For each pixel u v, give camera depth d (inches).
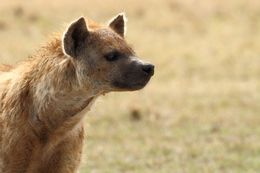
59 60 908.0
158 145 1502.2
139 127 1628.9
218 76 2100.1
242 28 2694.4
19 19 2642.7
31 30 2522.1
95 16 2731.3
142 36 2546.8
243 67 2180.1
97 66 903.7
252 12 2913.4
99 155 1444.4
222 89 1939.0
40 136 930.1
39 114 920.9
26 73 932.0
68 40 889.5
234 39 2529.5
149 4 2938.0
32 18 2650.1
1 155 932.6
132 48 924.6
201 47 2417.6
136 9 2849.4
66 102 911.7
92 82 906.1
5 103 935.0
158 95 1884.8
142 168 1384.1
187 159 1432.1
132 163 1405.0
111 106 1761.8
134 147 1494.8
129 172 1363.2
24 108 926.4
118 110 1729.8
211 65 2206.0
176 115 1712.6
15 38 2427.4
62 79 904.9
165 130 1610.5
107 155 1448.1
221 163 1406.3
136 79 897.5
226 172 1363.2
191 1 2999.5
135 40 2485.2
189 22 2753.4
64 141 947.3
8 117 927.7
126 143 1524.4
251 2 3026.6
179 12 2876.5
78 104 916.0
